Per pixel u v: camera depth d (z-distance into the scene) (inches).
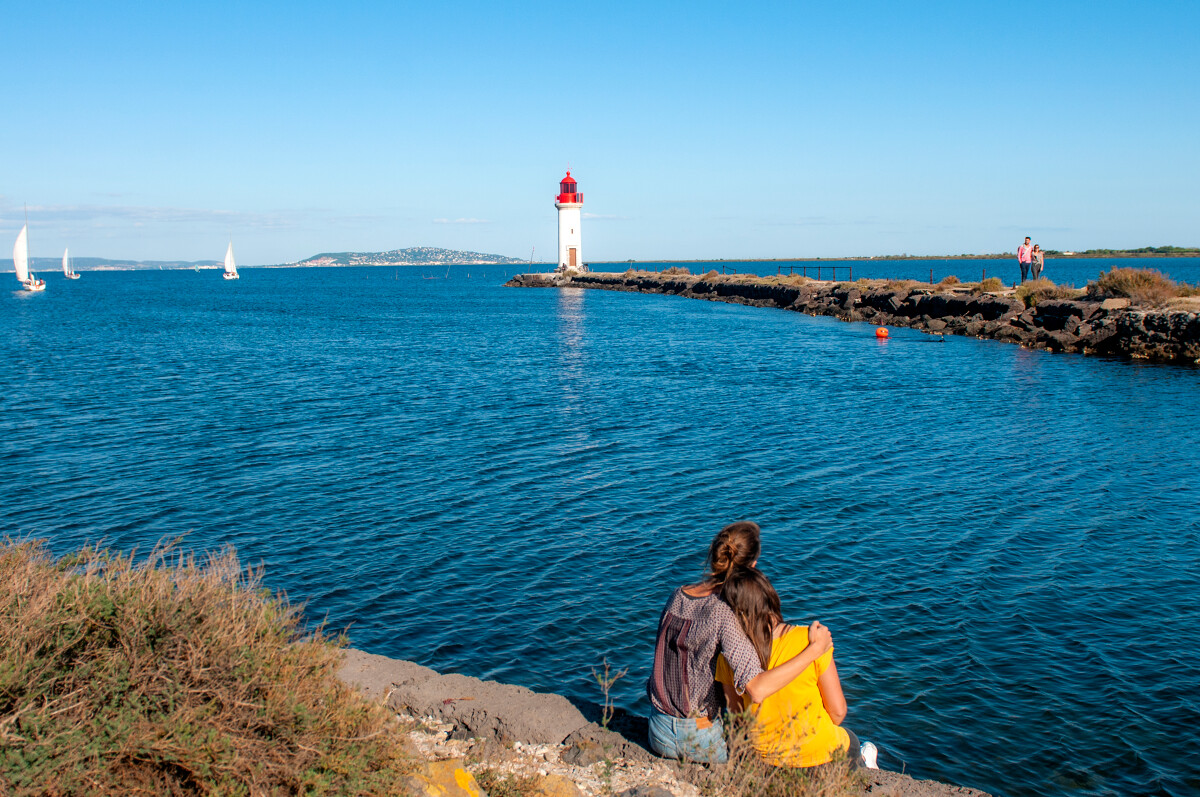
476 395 1105.4
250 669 170.6
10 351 1684.3
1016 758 301.3
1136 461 699.4
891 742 312.2
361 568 489.1
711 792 185.0
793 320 2432.3
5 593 176.2
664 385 1186.0
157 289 6299.2
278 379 1266.0
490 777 191.5
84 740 146.9
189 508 603.8
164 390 1151.0
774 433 846.5
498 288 5861.2
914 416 925.2
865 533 536.4
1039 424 862.5
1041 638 389.7
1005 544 511.2
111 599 172.4
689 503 606.2
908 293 2326.5
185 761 148.7
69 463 732.0
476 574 478.9
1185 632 391.9
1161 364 1305.4
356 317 2856.8
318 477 683.4
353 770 163.8
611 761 201.0
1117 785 285.4
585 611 429.4
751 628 181.9
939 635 394.6
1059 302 1683.1
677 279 4291.3
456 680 249.6
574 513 585.9
